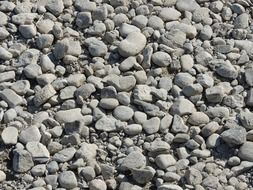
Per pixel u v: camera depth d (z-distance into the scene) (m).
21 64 0.92
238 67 0.93
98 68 0.92
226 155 0.84
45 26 0.96
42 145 0.83
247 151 0.83
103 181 0.80
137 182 0.80
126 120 0.86
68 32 0.96
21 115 0.86
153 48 0.94
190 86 0.89
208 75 0.92
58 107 0.88
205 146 0.84
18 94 0.89
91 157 0.82
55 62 0.93
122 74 0.92
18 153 0.81
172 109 0.88
